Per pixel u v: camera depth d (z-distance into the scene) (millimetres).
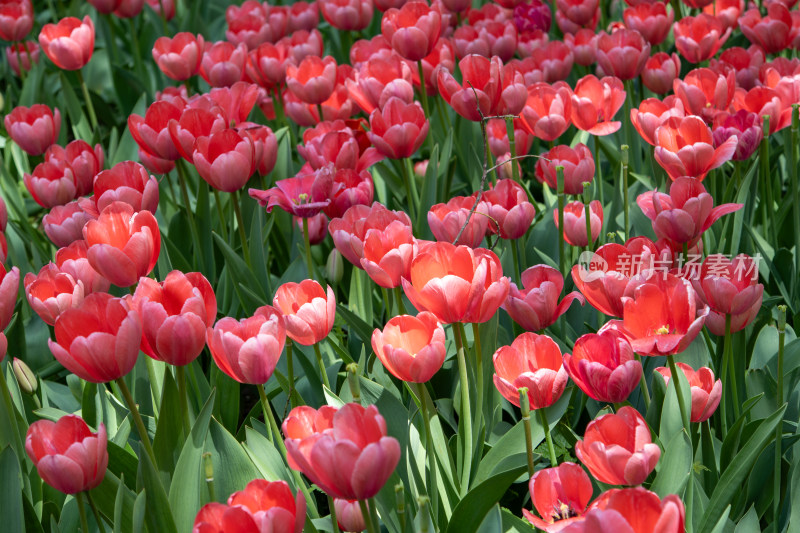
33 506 2338
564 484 1712
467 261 1928
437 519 2135
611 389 1843
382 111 3268
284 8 4938
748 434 2283
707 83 3246
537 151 4336
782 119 3133
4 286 2051
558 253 3252
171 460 2209
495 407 2594
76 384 2975
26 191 4977
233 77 4129
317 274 3293
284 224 3762
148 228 2277
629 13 4043
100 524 1887
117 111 6207
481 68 3023
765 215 3418
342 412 1554
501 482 1934
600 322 2926
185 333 1938
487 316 2002
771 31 3857
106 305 1919
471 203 2553
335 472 1498
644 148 4355
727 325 2293
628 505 1436
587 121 3121
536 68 3979
